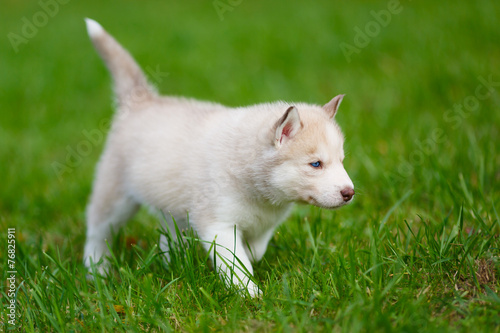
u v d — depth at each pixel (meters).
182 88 11.04
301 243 5.25
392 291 4.14
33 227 6.70
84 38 15.15
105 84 11.91
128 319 4.18
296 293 4.37
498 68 9.38
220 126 5.12
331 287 4.30
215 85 10.99
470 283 4.23
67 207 7.21
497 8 12.47
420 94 8.92
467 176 6.17
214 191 4.85
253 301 4.33
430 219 5.41
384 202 6.33
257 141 4.68
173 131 5.46
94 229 6.08
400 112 8.48
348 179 4.54
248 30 14.01
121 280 4.94
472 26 11.53
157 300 4.36
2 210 7.25
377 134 7.88
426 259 4.50
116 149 5.91
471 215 5.33
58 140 9.61
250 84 10.62
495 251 4.51
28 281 4.96
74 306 4.50
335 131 4.75
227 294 4.43
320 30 13.13
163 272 5.06
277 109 4.96
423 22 12.33
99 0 20.03
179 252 4.98
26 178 8.06
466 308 3.88
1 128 10.02
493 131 7.35
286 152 4.54
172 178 5.26
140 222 6.70
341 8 14.92
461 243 4.62
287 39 12.90
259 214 4.94
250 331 3.88
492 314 3.74
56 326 4.07
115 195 5.95
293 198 4.65
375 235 4.79
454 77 9.24
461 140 7.10
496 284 4.18
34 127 10.04
